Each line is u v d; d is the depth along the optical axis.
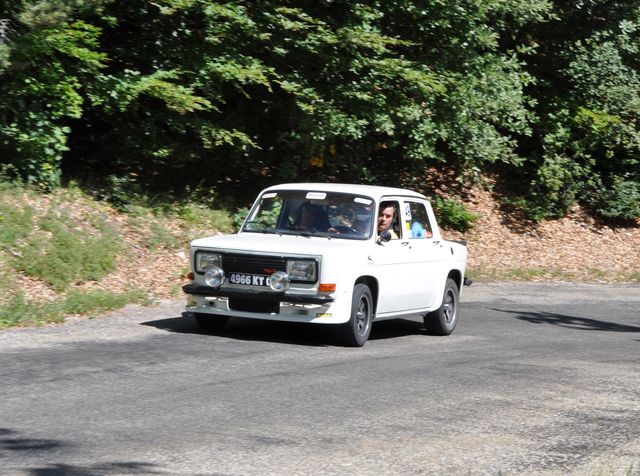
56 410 7.76
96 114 18.91
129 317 13.30
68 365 9.66
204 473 6.27
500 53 25.55
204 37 19.06
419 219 13.87
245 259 11.75
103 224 17.16
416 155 22.53
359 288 11.94
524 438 7.70
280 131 21.28
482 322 15.84
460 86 21.94
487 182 28.33
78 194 17.95
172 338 11.73
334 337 12.71
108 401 8.17
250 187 22.38
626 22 27.52
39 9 15.11
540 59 28.56
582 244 26.66
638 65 29.70
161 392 8.63
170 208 19.23
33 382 8.78
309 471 6.44
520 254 24.94
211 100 19.80
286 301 11.55
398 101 21.27
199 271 12.04
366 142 22.78
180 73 18.58
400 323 15.40
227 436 7.23
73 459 6.41
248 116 21.41
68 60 17.44
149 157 20.92
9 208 15.84
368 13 20.14
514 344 13.34
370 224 12.61
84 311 13.29
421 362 11.12
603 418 8.60
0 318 12.16
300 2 20.23
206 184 21.70
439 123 22.31
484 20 22.75
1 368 9.38
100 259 15.75
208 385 9.05
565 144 28.59
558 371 11.03
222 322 12.61
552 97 28.59
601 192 28.80
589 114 27.77
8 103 16.56
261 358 10.68
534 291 20.75
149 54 19.16
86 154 20.72
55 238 15.63
